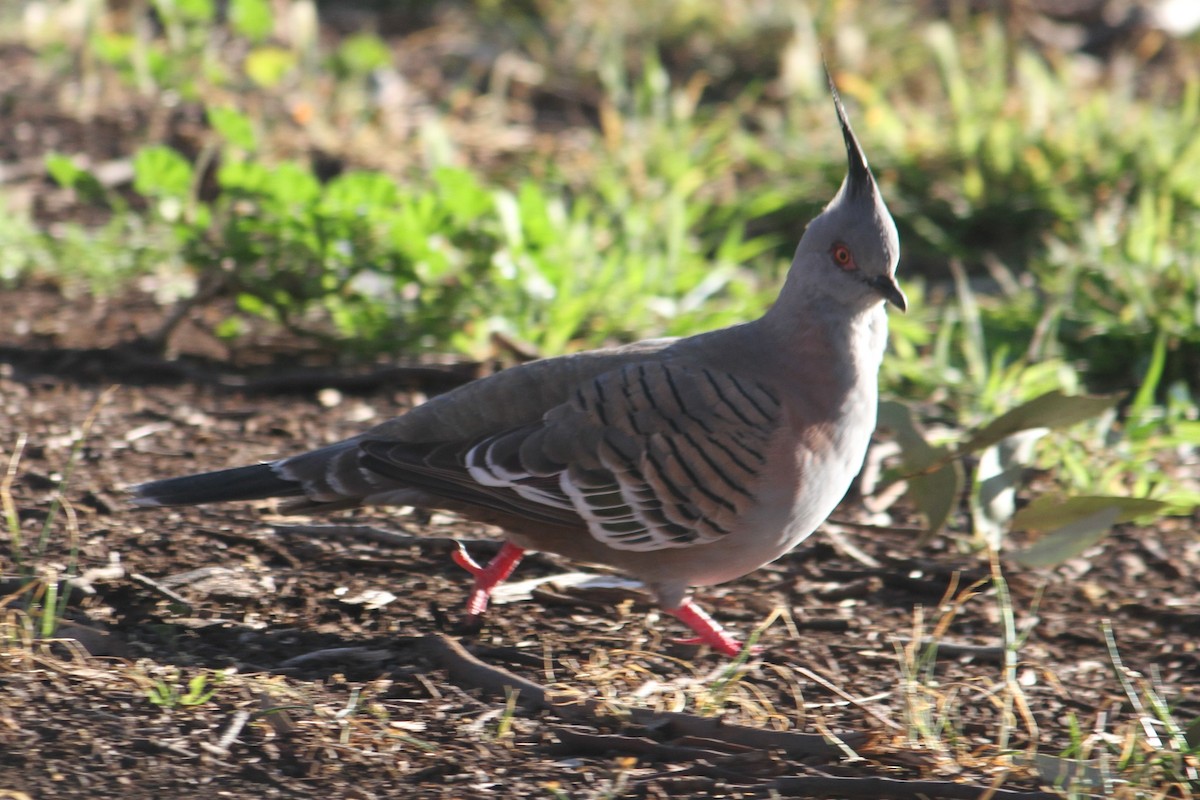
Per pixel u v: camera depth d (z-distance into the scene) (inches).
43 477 378.0
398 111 724.7
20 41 780.0
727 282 548.1
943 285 584.4
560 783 261.6
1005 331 522.0
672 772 267.9
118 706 274.5
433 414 314.3
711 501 300.4
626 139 675.4
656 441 299.7
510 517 313.1
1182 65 837.2
